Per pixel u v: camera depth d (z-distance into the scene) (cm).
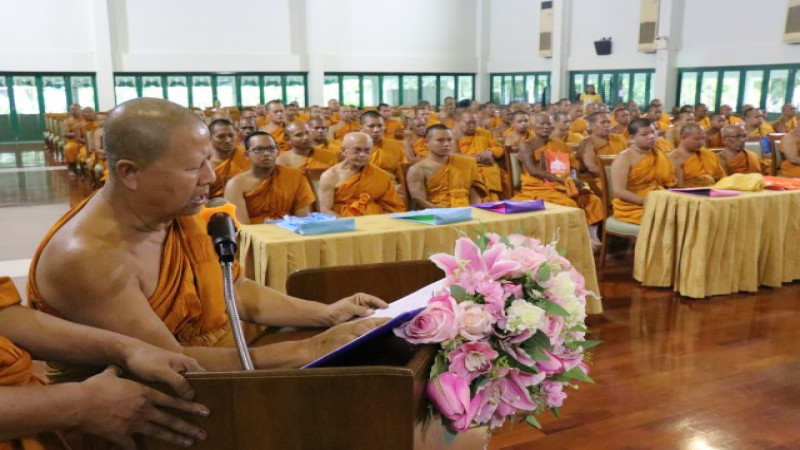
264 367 101
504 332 91
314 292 143
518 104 1036
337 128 889
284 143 736
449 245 284
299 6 1603
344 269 142
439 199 414
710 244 374
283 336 133
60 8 1427
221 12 1539
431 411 86
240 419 81
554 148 540
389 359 103
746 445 218
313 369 79
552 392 102
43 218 654
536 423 104
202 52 1536
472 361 87
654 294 388
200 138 103
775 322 339
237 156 422
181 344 116
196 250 117
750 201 378
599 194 541
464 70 1812
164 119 100
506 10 1727
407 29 1731
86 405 80
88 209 106
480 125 932
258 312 133
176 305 111
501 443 219
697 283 374
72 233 102
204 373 80
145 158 99
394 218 306
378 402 78
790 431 227
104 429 81
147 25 1487
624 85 1435
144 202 103
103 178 731
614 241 520
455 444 102
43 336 95
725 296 383
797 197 395
